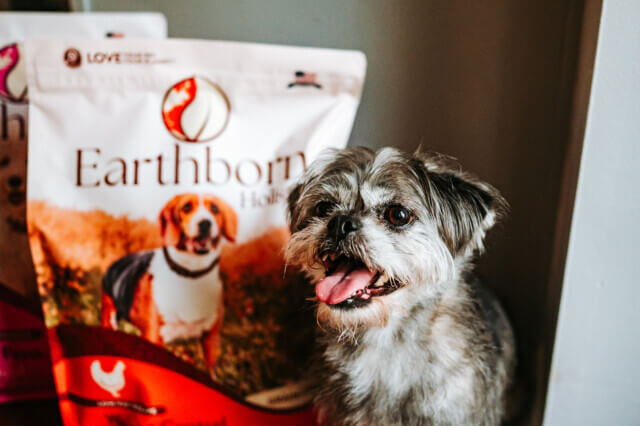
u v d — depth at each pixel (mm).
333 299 759
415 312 810
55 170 846
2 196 914
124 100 853
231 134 886
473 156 1028
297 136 909
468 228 783
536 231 1040
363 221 766
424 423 806
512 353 987
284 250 841
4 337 966
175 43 855
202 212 884
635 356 788
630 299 770
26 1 935
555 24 962
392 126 1023
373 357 827
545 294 1021
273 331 939
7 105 882
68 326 872
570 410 827
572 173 829
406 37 985
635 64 706
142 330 881
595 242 761
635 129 720
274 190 914
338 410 858
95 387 877
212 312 904
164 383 893
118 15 886
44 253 856
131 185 863
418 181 791
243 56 874
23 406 1014
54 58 830
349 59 907
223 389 919
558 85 983
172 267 884
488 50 985
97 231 864
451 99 1009
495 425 909
